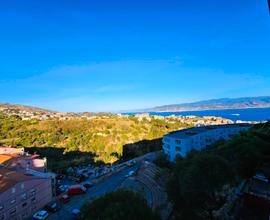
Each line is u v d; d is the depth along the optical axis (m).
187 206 30.12
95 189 54.59
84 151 99.44
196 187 26.58
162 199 43.53
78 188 52.00
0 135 100.19
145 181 55.84
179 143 61.94
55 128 117.31
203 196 26.73
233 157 38.47
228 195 30.03
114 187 54.69
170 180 33.44
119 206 23.28
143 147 109.94
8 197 37.62
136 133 124.00
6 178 40.91
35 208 43.16
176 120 176.62
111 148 106.06
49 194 47.38
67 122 130.88
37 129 113.69
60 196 51.31
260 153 38.62
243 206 28.69
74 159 89.50
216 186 26.39
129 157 101.00
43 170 61.34
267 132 53.94
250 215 26.75
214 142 68.44
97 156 96.44
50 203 45.41
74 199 48.97
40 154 88.75
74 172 74.19
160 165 63.53
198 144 65.06
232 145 42.50
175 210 34.75
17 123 120.38
